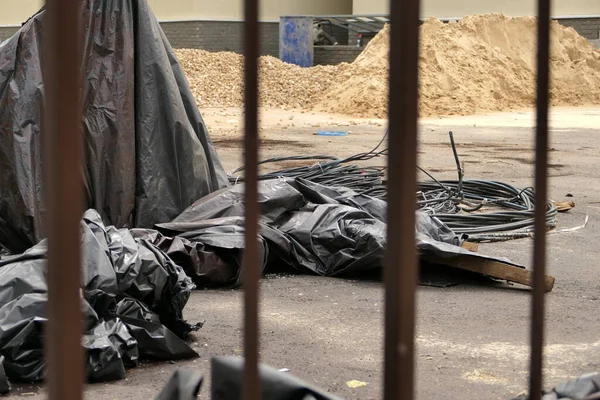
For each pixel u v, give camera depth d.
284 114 24.91
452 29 29.11
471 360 4.88
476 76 27.53
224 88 28.23
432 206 9.66
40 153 7.04
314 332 5.40
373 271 7.05
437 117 24.75
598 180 12.89
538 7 2.04
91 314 4.40
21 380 4.24
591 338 5.33
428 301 6.19
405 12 1.58
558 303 6.18
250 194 1.73
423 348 5.09
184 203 7.84
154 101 7.71
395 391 1.66
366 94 25.36
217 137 18.62
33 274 4.43
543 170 2.10
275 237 6.94
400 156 1.61
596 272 7.21
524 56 29.89
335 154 15.78
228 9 37.75
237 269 6.58
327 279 6.90
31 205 6.95
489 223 8.98
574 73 30.05
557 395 3.17
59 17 1.41
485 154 16.09
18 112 6.98
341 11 39.78
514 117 24.81
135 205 7.68
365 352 5.00
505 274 6.55
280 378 3.06
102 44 7.46
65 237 1.46
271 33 38.41
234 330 5.42
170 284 4.95
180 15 37.50
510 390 4.38
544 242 2.12
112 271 4.64
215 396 3.12
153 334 4.66
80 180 1.50
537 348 2.18
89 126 7.37
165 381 4.39
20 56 7.06
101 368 4.29
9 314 4.23
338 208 7.38
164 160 7.76
